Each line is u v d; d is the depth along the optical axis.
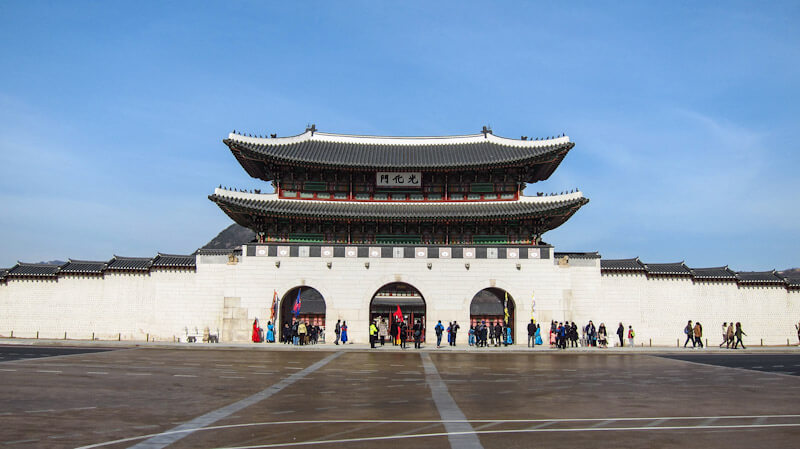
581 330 63.03
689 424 18.25
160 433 16.44
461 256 62.88
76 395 23.06
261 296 61.94
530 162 66.62
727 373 34.50
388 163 69.25
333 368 36.16
